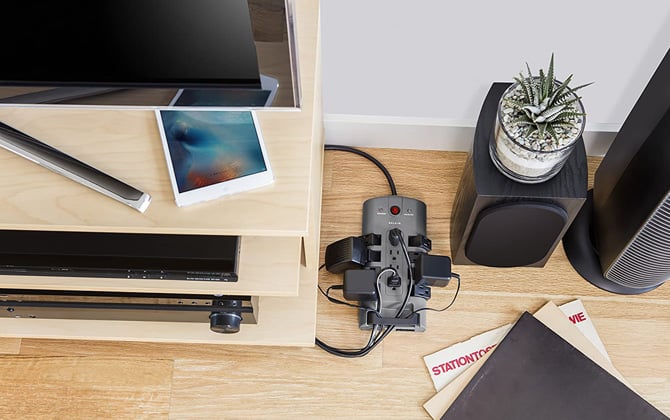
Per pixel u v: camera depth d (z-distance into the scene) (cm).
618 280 125
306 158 88
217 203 86
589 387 121
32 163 88
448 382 123
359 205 137
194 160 86
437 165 139
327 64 123
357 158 140
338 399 123
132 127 90
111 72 76
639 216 106
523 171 102
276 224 85
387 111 133
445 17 112
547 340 124
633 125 109
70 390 124
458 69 123
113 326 122
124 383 125
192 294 108
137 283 101
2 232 100
